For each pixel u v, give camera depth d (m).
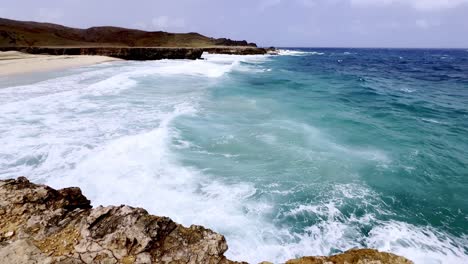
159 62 45.25
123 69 29.52
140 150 9.08
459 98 22.39
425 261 5.67
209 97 17.73
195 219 6.22
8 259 3.60
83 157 8.45
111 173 7.70
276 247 5.72
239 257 5.38
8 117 11.60
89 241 4.02
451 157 10.39
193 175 8.03
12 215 4.49
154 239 4.16
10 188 5.15
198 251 4.11
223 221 6.25
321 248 5.84
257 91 21.75
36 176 7.35
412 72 45.97
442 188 8.41
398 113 16.61
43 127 10.73
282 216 6.68
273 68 45.09
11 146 8.95
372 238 6.25
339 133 12.55
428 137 12.47
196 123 12.38
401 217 7.06
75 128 10.80
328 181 8.41
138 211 4.66
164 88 19.47
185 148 9.70
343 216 6.91
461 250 6.04
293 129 12.53
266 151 10.05
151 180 7.52
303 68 47.78
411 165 9.68
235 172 8.45
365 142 11.64
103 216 4.51
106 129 10.87
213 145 10.22
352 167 9.35
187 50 54.69
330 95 21.73
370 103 19.31
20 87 17.41
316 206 7.19
